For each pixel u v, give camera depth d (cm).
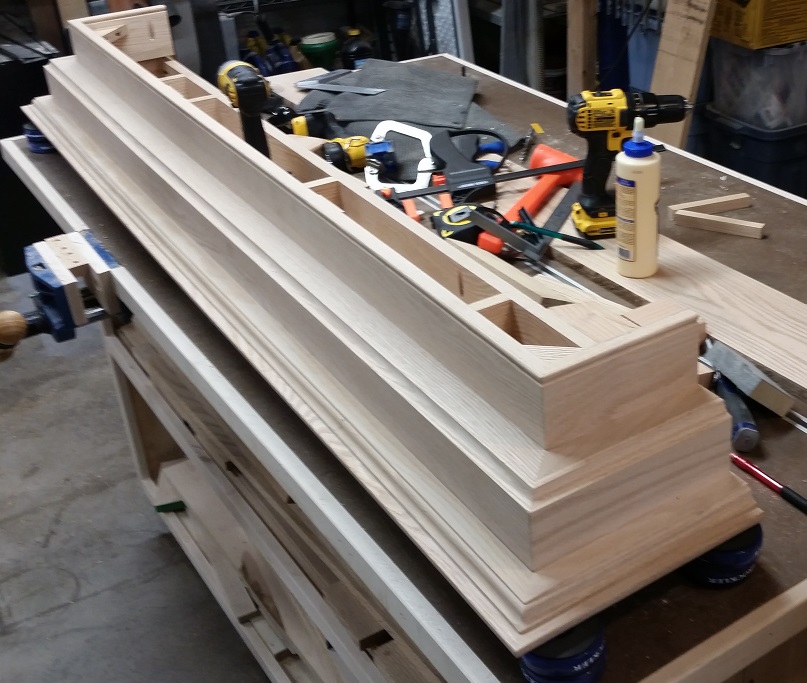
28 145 189
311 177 118
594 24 277
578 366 69
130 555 209
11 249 316
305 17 370
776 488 88
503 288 84
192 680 177
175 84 155
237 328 111
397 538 90
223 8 321
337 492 96
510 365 71
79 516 221
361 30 358
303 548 118
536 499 69
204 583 199
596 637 71
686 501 77
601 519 73
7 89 288
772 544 83
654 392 74
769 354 104
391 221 100
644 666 74
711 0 226
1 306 303
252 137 128
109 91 162
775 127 259
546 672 70
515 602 70
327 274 100
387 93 179
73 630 190
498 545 74
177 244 129
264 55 327
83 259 141
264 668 161
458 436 76
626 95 126
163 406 158
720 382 99
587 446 72
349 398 94
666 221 137
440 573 83
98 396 264
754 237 130
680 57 239
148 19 168
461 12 311
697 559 78
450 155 151
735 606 78
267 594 165
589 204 131
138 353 162
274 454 102
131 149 143
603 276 122
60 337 138
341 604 107
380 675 100
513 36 301
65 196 165
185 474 195
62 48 294
